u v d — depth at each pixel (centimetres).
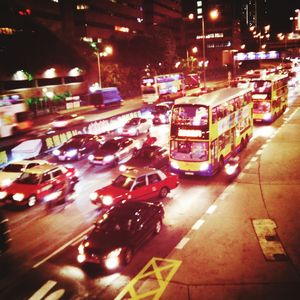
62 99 5528
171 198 1670
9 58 4709
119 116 3591
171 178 1717
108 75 6284
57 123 3709
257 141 2664
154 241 1253
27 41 4862
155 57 6988
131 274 1056
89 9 7275
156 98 4759
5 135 2862
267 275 1004
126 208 1267
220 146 2000
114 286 1002
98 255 1081
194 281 998
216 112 1909
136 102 5856
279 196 1584
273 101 3234
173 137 1916
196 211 1501
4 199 1625
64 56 5438
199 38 13200
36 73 5150
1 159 2283
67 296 971
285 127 3059
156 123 3647
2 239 1037
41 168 1778
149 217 1259
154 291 965
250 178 1859
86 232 1354
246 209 1477
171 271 1057
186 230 1328
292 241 1187
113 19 8250
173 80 5159
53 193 1738
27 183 1691
